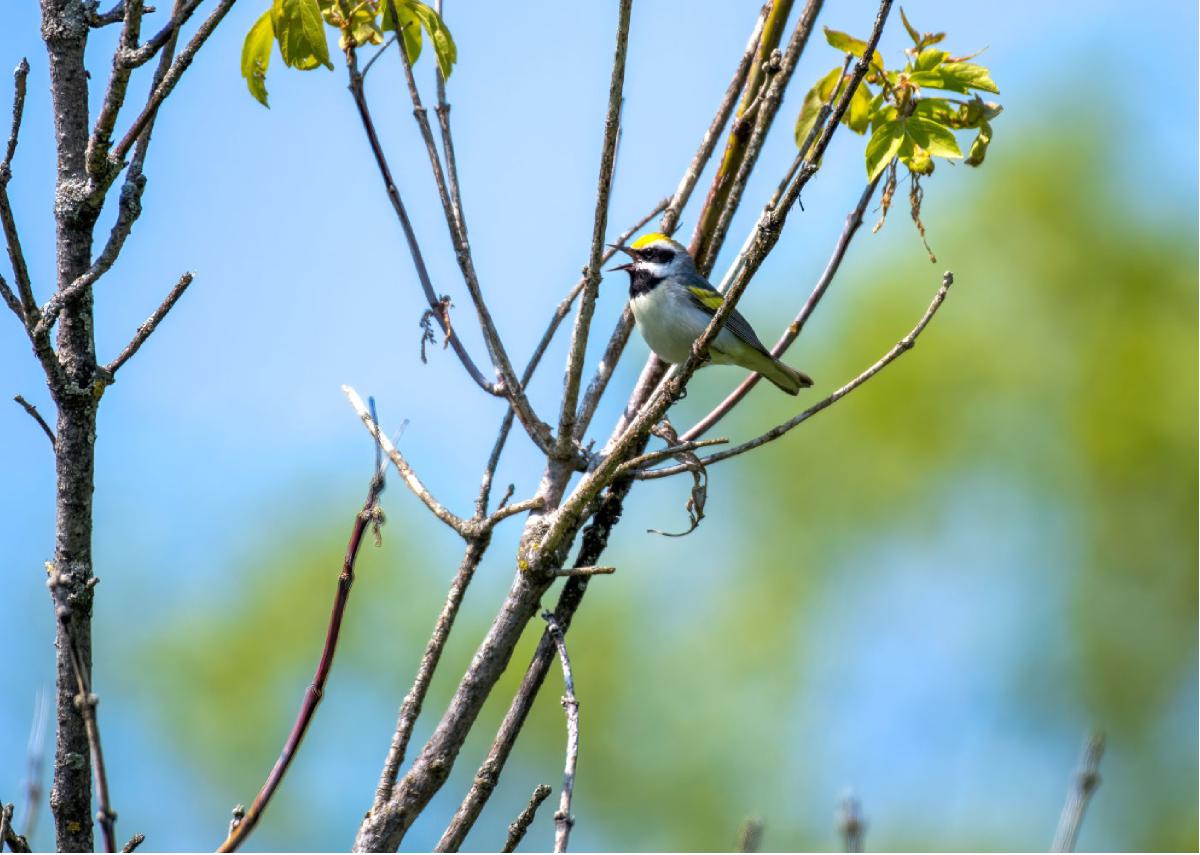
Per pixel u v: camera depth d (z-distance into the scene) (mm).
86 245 5824
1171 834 18250
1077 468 19266
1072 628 19125
